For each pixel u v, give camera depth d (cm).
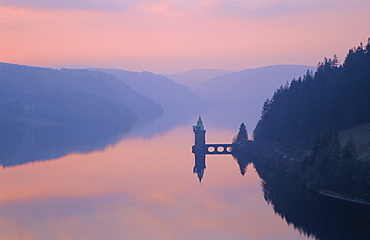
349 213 12850
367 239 11094
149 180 17988
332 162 15138
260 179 17350
